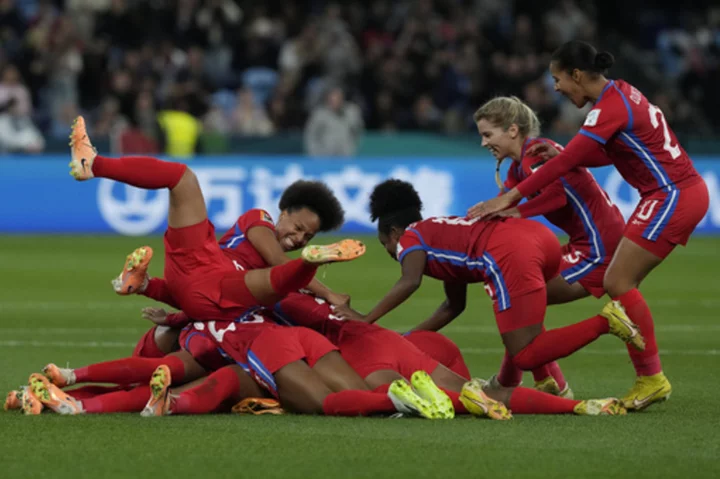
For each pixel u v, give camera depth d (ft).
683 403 71.61
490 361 93.56
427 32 268.62
